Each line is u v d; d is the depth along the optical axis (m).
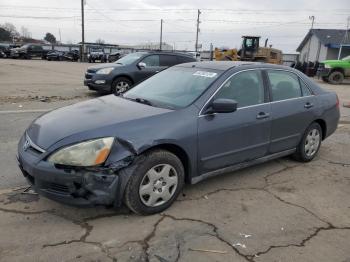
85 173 3.45
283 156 5.62
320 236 3.71
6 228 3.56
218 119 4.37
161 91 4.81
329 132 6.23
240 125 4.60
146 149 3.73
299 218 4.05
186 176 4.28
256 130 4.84
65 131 3.66
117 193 3.62
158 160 3.84
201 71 4.93
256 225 3.85
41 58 47.78
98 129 3.63
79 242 3.39
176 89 4.72
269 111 5.00
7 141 6.33
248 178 5.12
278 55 35.56
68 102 11.00
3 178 4.73
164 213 3.99
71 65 35.03
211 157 4.38
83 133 3.58
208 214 4.02
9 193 4.29
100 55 50.00
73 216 3.84
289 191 4.76
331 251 3.46
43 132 3.79
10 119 8.06
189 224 3.79
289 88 5.48
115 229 3.63
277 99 5.21
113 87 12.49
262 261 3.25
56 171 3.45
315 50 53.50
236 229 3.75
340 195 4.73
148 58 12.95
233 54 34.66
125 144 3.63
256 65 5.12
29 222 3.69
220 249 3.39
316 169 5.65
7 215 3.80
